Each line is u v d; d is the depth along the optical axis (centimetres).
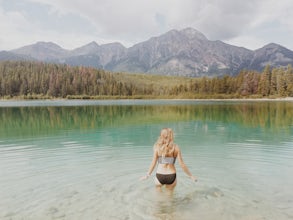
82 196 311
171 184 338
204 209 273
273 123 1095
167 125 1052
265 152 545
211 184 348
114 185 348
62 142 681
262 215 260
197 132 852
